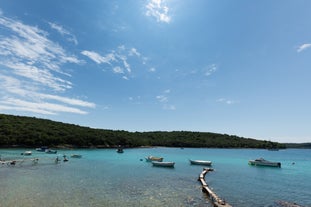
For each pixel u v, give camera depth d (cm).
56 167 4081
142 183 2791
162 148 14538
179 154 9731
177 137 17062
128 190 2367
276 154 12219
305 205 2120
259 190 2689
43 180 2756
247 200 2197
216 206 1789
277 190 2741
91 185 2553
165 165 4753
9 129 8756
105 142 11644
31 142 8706
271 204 2072
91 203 1844
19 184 2478
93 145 10969
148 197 2097
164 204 1884
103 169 4047
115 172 3716
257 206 2000
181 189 2478
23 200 1853
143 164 5116
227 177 3634
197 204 1898
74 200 1909
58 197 1983
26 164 4356
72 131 11112
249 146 17075
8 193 2061
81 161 5422
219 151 13188
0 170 3506
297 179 3684
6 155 6094
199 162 5538
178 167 4850
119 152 9094
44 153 7156
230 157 8638
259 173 4316
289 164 6769
